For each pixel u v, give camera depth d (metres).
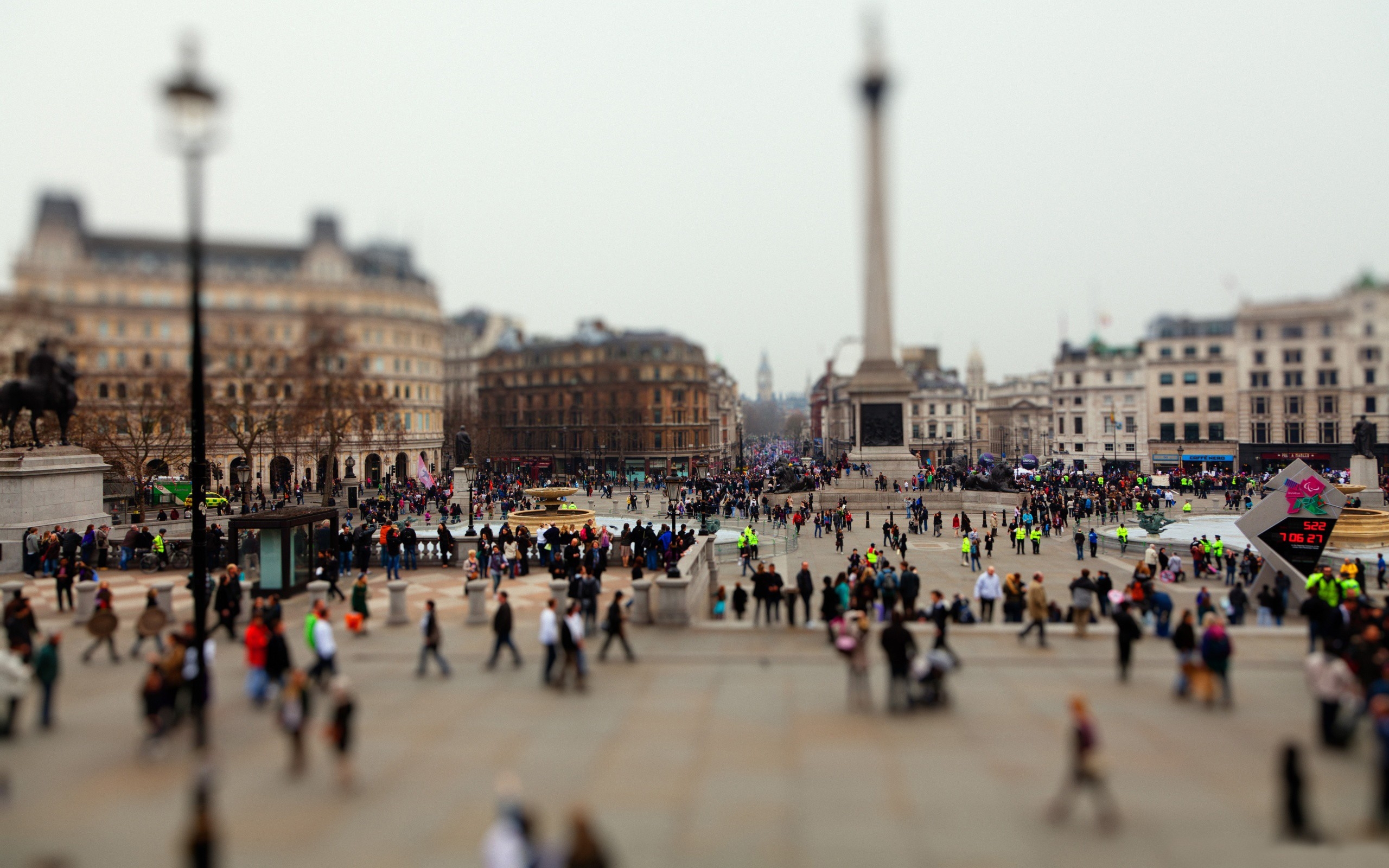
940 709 15.21
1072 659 18.61
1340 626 17.59
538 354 127.38
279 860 9.76
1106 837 10.24
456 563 33.16
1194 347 85.94
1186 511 58.03
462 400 134.50
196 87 12.49
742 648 19.97
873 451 74.44
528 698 16.14
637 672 17.98
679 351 123.50
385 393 46.12
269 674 15.59
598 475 103.12
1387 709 10.39
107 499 50.41
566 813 11.01
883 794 11.57
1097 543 41.91
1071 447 104.69
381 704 15.82
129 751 13.35
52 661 14.46
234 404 38.03
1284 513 27.09
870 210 71.62
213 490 55.81
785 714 15.04
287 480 59.50
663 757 13.02
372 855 9.89
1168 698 15.81
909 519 55.59
